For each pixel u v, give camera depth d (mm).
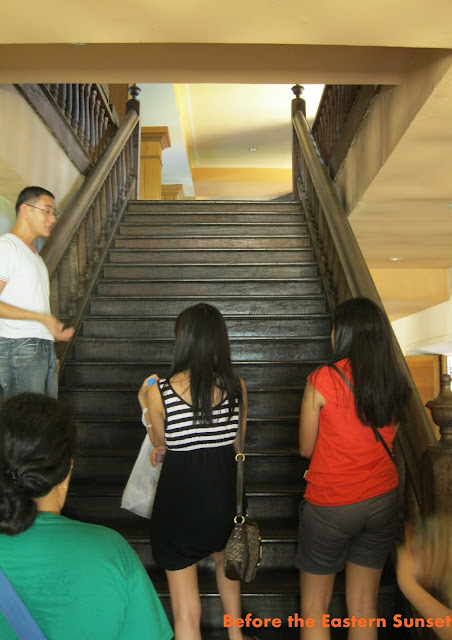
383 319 1987
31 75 3354
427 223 4895
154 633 1003
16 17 2398
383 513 1934
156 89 8352
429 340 7703
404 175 3742
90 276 4730
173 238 5473
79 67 3348
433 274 6934
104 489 2928
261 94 9430
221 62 3324
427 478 2043
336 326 2020
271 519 2900
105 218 5383
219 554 2117
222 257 5230
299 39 2523
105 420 3342
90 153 5852
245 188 12414
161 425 2016
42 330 2506
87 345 4051
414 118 2955
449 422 2066
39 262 2584
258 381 3791
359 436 1923
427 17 2314
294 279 4758
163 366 3809
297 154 6887
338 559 1993
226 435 1983
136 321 4254
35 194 2572
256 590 2453
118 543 1026
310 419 1978
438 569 943
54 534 971
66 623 907
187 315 2010
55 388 2619
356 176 4406
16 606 886
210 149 11289
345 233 4004
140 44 3221
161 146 9547
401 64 3096
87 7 2311
